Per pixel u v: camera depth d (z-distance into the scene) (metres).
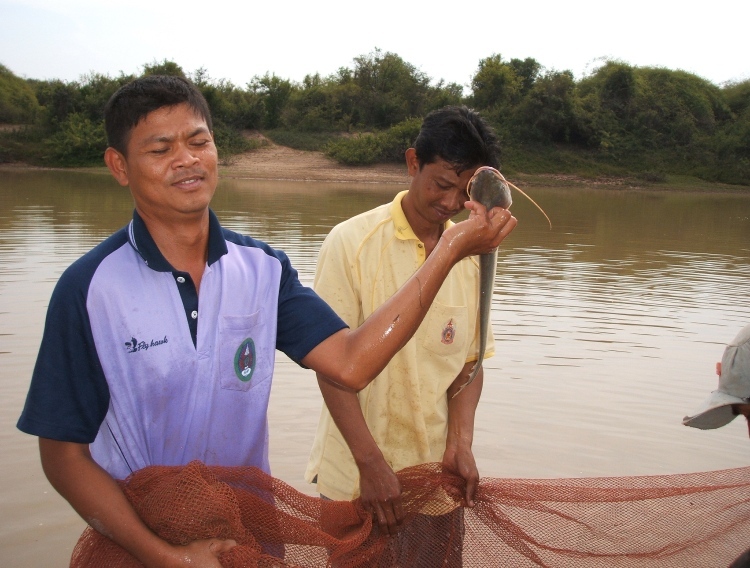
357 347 2.17
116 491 2.07
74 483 2.06
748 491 2.82
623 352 7.36
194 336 2.19
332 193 29.44
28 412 2.03
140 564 2.18
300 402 5.77
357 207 22.28
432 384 2.99
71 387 2.05
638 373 6.71
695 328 8.40
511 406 5.82
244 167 41.72
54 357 2.04
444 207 2.80
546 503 2.79
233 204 22.11
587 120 48.44
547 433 5.35
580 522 2.80
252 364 2.28
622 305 9.54
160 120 2.08
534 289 10.46
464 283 3.03
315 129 49.81
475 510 2.82
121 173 2.20
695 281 11.70
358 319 2.99
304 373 6.40
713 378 6.63
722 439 5.33
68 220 16.39
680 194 41.03
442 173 2.73
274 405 5.70
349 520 2.67
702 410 2.76
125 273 2.12
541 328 8.20
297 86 56.19
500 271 11.97
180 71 49.03
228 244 2.32
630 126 49.75
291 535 2.38
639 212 26.41
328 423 3.06
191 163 2.11
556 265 12.86
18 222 15.78
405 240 2.94
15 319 7.55
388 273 2.96
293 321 2.33
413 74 55.19
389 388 2.95
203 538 2.11
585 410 5.79
